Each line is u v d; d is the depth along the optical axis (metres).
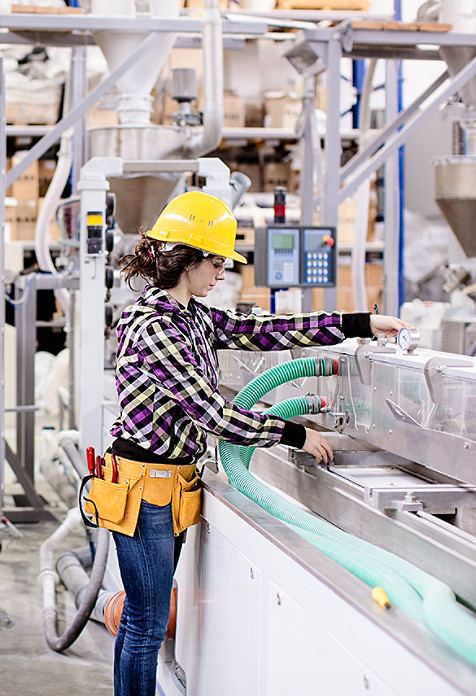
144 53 3.99
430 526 1.62
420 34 3.83
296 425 1.98
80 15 3.87
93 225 3.32
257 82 6.86
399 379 1.83
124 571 2.04
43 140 3.96
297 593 1.50
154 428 1.96
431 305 6.28
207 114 3.90
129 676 2.04
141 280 3.13
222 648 1.95
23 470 4.78
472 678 1.05
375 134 4.78
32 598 3.62
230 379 3.01
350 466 2.12
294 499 2.25
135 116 4.26
